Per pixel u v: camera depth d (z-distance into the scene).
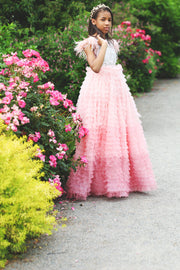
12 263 2.32
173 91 10.10
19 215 2.30
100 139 3.37
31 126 3.14
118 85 3.43
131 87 9.34
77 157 3.38
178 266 2.27
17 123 2.80
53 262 2.32
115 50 3.63
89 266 2.28
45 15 7.13
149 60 9.88
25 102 3.15
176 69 13.08
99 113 3.35
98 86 3.38
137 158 3.44
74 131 3.30
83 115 3.40
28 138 3.11
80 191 3.33
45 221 2.42
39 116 3.07
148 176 3.48
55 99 3.18
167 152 4.88
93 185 3.43
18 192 2.34
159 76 13.55
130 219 2.94
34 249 2.48
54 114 3.21
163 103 8.45
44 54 6.07
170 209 3.13
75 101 6.01
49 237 2.65
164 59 12.90
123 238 2.62
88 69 3.51
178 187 3.66
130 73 9.20
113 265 2.29
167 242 2.56
